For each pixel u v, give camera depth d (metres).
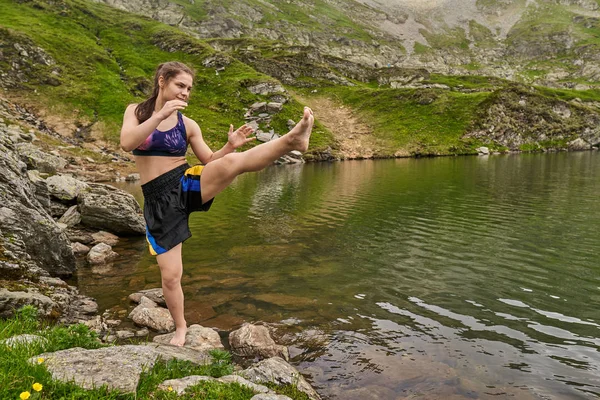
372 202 24.84
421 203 24.09
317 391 5.49
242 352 6.57
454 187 31.23
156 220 4.89
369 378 5.84
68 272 10.98
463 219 19.17
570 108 99.38
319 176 43.62
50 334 4.84
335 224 18.48
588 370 6.05
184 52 111.69
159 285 10.28
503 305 8.82
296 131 3.90
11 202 9.80
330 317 8.16
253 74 101.81
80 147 53.84
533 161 59.28
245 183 38.50
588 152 81.94
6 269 8.27
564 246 14.02
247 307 8.70
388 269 11.57
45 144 47.06
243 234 16.53
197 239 15.67
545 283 10.30
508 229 16.86
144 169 4.82
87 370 3.73
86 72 80.94
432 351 6.70
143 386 3.69
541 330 7.54
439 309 8.60
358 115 102.25
